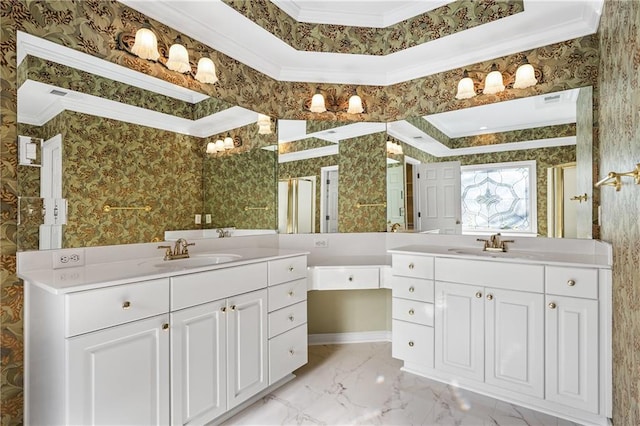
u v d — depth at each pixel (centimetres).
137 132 189
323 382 211
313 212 279
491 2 207
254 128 254
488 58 240
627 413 131
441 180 260
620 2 138
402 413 178
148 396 136
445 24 224
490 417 174
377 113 284
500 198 238
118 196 180
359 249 282
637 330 117
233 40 226
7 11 142
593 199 201
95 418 121
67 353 115
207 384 158
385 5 232
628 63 127
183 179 211
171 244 204
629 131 127
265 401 189
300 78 276
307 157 277
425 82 267
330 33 246
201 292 157
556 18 204
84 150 167
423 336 214
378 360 244
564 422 169
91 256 169
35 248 150
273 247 266
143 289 135
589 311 162
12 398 142
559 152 218
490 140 242
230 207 238
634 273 120
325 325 279
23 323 145
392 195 279
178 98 207
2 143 142
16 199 145
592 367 162
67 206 161
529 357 178
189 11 196
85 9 165
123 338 129
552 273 171
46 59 154
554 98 220
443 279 206
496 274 187
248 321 179
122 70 181
